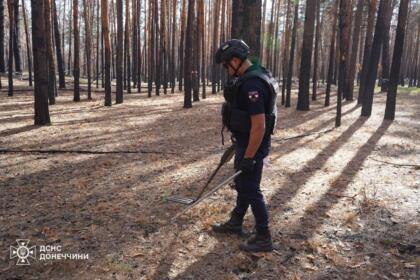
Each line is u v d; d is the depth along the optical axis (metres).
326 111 15.68
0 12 29.41
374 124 12.07
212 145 8.39
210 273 3.12
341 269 3.21
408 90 29.48
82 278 3.05
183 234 3.80
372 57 13.74
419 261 3.31
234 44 3.19
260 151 3.26
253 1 7.70
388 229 3.98
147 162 6.78
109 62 16.69
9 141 8.53
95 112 14.42
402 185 5.54
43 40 10.51
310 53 15.53
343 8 11.12
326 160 7.11
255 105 3.03
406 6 12.34
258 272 3.14
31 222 4.11
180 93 25.92
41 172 6.11
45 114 10.92
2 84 24.08
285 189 5.30
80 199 4.86
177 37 46.03
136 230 3.90
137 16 28.66
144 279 3.03
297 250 3.51
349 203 4.75
